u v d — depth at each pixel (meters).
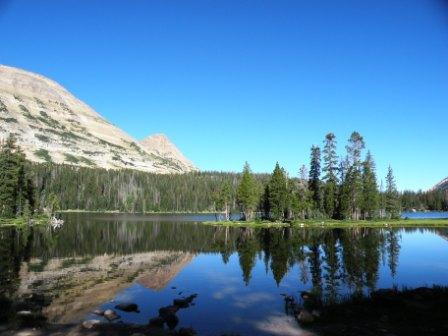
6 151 96.06
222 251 55.69
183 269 40.69
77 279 35.00
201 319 22.97
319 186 124.88
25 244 60.22
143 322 22.58
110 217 161.50
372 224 102.44
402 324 19.28
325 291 29.78
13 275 36.41
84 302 26.94
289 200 116.75
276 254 51.12
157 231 92.62
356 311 22.20
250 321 22.39
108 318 23.08
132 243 66.62
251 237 76.00
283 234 81.00
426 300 23.05
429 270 38.62
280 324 21.64
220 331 20.69
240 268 41.03
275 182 117.19
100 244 64.25
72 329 20.36
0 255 48.88
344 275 36.41
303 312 22.22
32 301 26.67
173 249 58.50
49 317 23.11
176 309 24.67
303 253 51.59
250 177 129.00
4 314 22.94
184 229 99.19
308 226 101.19
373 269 39.41
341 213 115.12
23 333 19.53
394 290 25.72
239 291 30.45
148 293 29.89
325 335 18.88
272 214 122.44
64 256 49.59
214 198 144.12
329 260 45.38
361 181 116.94
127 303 25.97
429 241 64.81
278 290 30.69
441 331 17.81
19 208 101.81
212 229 98.75
